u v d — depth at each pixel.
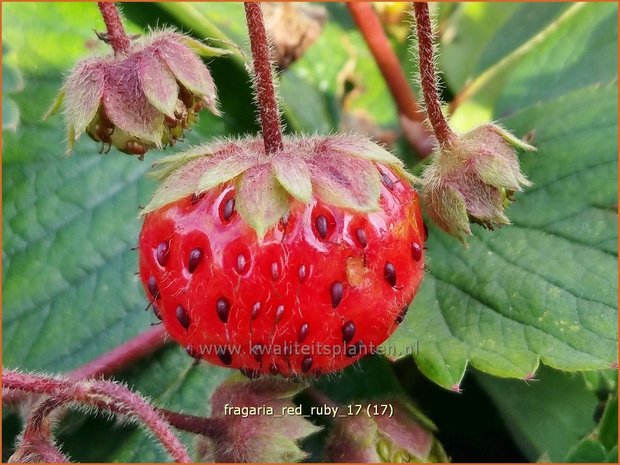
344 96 0.12
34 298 0.10
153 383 0.09
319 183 0.06
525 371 0.07
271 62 0.07
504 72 0.11
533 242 0.08
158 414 0.07
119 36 0.07
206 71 0.07
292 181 0.06
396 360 0.08
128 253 0.10
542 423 0.08
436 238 0.09
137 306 0.10
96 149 0.11
